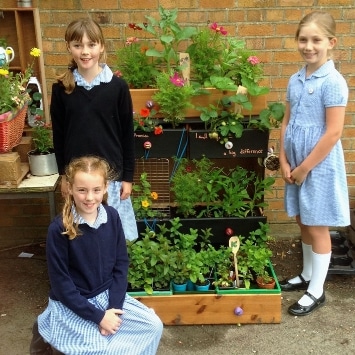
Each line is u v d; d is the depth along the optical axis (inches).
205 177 128.0
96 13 133.0
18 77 123.1
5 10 129.3
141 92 120.4
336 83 104.1
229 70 125.8
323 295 118.9
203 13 133.7
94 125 102.7
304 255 124.3
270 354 104.0
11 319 116.5
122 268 86.3
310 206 110.0
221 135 120.1
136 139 121.3
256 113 123.2
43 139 125.6
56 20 133.2
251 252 118.1
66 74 103.0
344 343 106.8
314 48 103.8
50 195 119.3
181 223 124.3
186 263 113.3
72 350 79.9
